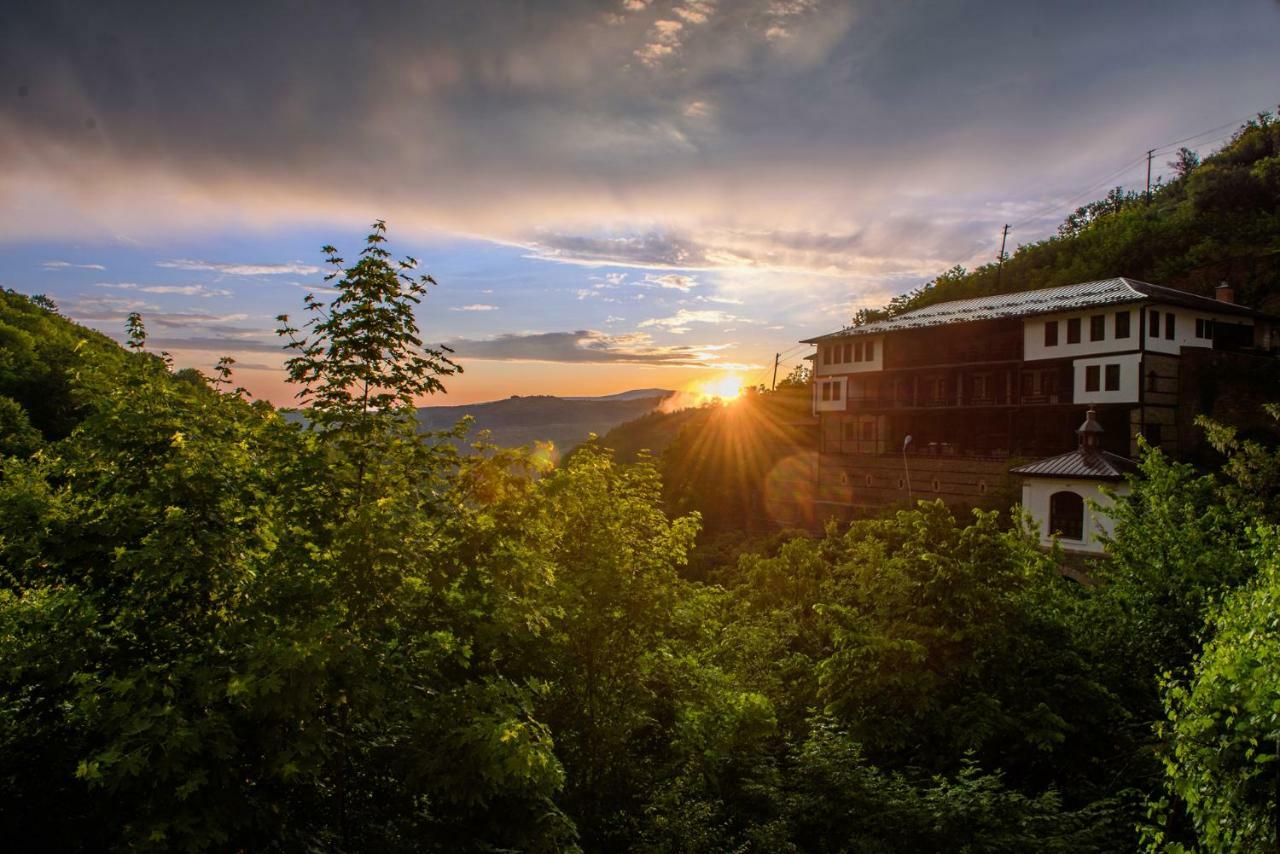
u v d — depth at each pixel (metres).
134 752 4.96
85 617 5.82
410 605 6.98
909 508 38.22
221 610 6.45
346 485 6.72
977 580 11.99
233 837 5.88
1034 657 11.86
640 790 11.18
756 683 15.88
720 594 12.95
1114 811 9.19
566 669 10.02
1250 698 5.36
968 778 10.33
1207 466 30.69
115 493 6.38
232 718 5.89
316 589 6.12
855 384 46.97
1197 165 76.50
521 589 7.61
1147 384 32.16
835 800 9.92
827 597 17.97
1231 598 8.07
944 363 41.12
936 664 11.77
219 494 6.23
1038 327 36.53
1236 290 45.38
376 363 6.88
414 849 7.00
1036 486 26.44
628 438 122.12
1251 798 5.41
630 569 10.41
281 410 7.00
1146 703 11.99
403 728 7.60
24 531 6.08
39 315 54.59
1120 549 14.36
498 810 7.29
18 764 5.81
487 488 7.60
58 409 34.56
